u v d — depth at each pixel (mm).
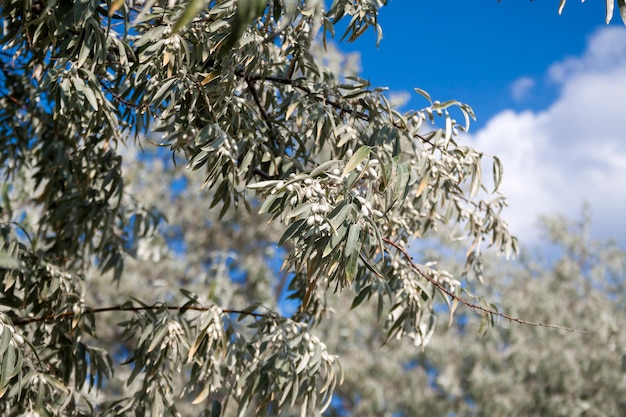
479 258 3041
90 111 2666
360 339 9711
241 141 2459
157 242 7461
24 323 2820
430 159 2395
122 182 3131
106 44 2227
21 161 3619
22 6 2295
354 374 9086
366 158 1927
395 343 9547
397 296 2779
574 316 10164
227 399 2791
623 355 9125
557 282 10625
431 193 2732
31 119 3422
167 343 2551
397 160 2021
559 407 9297
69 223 3164
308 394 2605
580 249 10953
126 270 9766
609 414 9172
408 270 2768
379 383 9461
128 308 2779
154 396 2588
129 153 9930
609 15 1748
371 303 9008
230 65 2322
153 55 2318
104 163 3158
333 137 2773
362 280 2809
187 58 2275
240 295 10250
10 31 2523
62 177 3383
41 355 2715
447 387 9344
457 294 2752
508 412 9219
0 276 2689
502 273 9805
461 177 2635
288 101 2732
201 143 2322
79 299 2793
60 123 3252
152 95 2414
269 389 2578
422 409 9469
